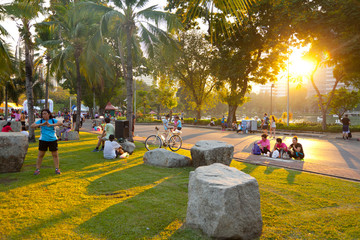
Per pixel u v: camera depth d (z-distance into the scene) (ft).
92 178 18.85
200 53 113.19
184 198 14.79
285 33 34.86
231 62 81.56
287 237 10.36
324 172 22.98
